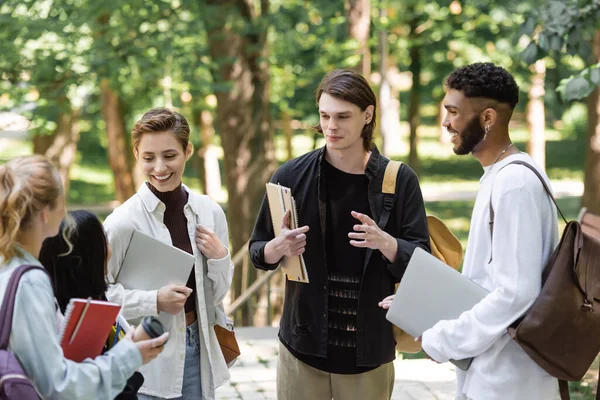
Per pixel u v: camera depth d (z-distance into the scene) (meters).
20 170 2.37
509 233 3.01
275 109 16.66
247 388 6.12
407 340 3.75
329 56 12.53
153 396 3.46
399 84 35.03
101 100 17.44
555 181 30.56
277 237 3.53
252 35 12.41
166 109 3.56
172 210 3.62
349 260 3.66
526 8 13.28
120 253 3.47
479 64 3.21
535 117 25.34
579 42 6.09
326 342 3.68
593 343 3.02
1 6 10.74
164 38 11.55
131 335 2.62
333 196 3.68
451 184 31.56
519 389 3.07
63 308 2.84
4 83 11.41
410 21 16.52
